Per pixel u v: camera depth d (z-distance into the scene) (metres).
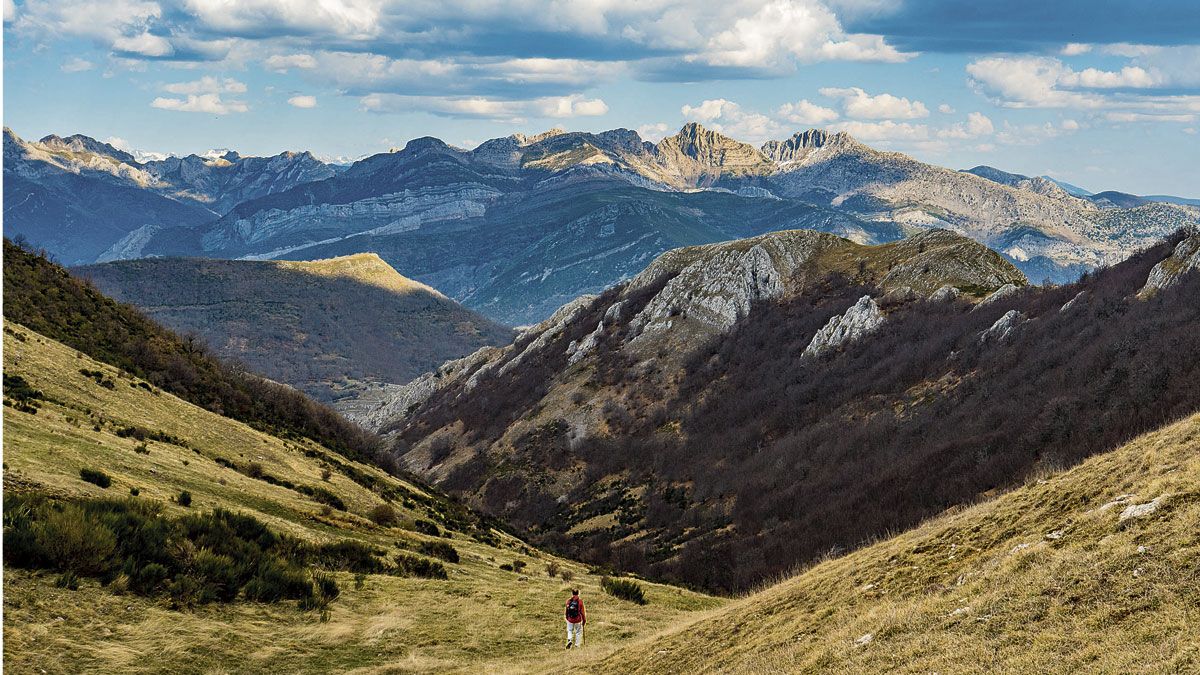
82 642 27.36
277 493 56.47
